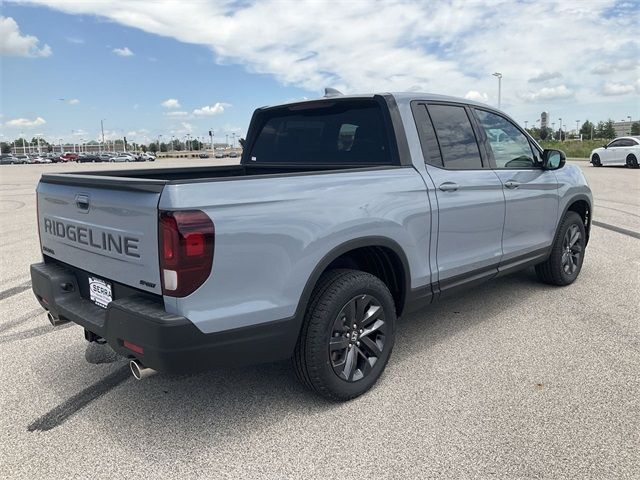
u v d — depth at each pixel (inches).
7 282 242.1
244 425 119.1
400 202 134.5
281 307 110.9
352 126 154.3
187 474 102.3
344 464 104.0
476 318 183.9
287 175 114.7
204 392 135.0
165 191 97.8
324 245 116.7
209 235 99.2
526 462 103.0
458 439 111.2
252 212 105.5
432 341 164.2
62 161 3294.8
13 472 103.4
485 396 128.8
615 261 262.7
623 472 99.5
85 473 103.0
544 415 119.6
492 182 165.5
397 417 120.4
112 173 160.9
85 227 119.8
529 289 216.4
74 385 139.6
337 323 121.4
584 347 156.7
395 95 148.8
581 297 204.5
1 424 120.8
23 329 181.8
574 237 218.4
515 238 181.8
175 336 97.9
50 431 117.8
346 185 124.0
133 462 106.3
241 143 199.5
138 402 130.3
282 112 178.2
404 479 99.3
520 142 189.3
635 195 558.3
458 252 156.4
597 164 1050.7
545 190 193.5
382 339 134.1
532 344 159.9
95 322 114.5
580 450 106.4
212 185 101.9
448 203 148.7
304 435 114.3
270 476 101.1
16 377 144.3
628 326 172.9
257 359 110.7
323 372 120.4
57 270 132.4
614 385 133.0
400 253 135.4
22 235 367.6
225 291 103.0
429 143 150.7
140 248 103.6
